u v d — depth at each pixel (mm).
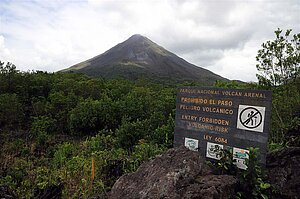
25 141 17344
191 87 6344
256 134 5160
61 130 21734
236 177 4812
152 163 5324
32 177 9078
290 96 8438
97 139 13367
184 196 4227
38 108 22641
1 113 20000
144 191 4684
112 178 6953
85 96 27688
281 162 5324
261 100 5148
